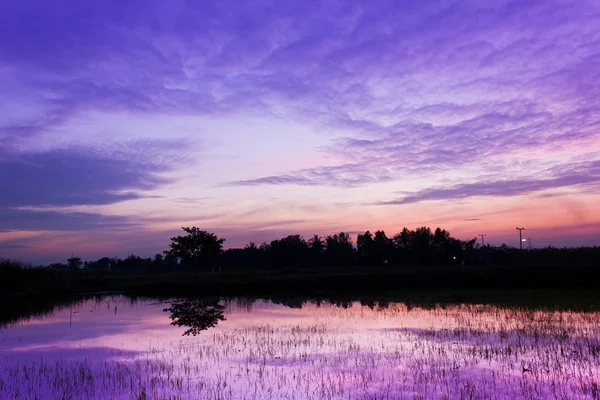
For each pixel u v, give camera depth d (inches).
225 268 3420.3
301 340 678.5
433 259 3139.8
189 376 491.8
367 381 462.9
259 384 458.0
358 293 1504.7
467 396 413.7
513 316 887.1
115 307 1229.7
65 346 673.6
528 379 462.3
